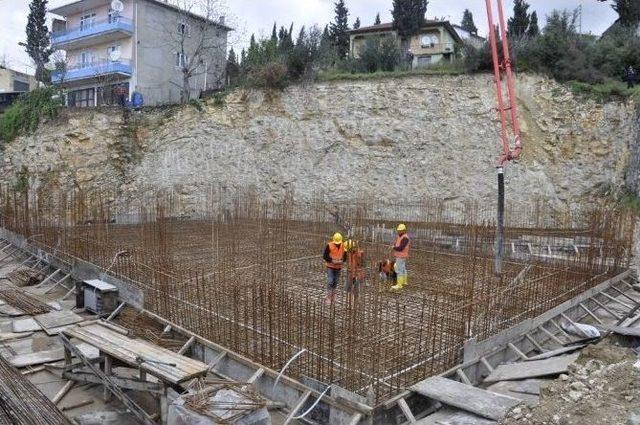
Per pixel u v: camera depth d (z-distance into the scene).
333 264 10.39
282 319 7.89
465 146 22.61
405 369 7.13
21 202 18.69
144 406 7.30
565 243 16.48
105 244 12.72
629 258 14.21
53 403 6.54
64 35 32.09
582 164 21.17
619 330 8.59
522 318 9.36
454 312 8.57
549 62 22.12
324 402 6.61
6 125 25.36
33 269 13.84
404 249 11.68
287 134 25.14
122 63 30.12
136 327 9.67
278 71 24.94
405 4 34.09
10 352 8.94
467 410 6.14
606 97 21.05
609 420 5.33
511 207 21.70
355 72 25.83
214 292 9.46
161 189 25.36
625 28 26.00
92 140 24.75
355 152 24.19
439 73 23.28
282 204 22.19
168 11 31.55
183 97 28.36
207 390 6.04
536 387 7.00
